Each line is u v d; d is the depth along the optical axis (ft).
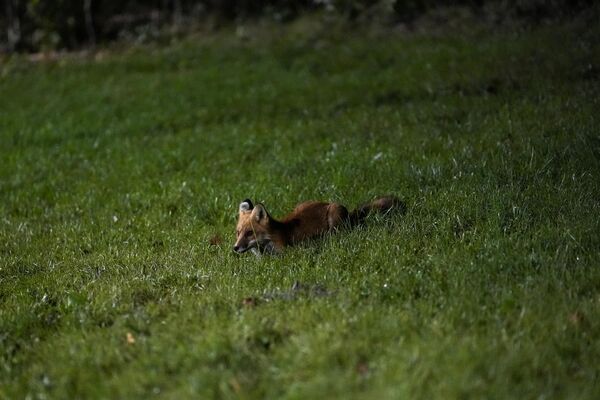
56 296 35.04
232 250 39.40
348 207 43.68
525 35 87.71
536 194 39.99
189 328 28.04
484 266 31.68
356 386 22.44
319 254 36.19
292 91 84.48
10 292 36.78
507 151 47.91
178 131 76.23
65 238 46.26
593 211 36.58
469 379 22.33
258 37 119.24
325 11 124.16
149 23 135.54
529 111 57.77
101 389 24.25
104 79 106.73
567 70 68.49
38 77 113.39
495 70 74.33
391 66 89.35
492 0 107.65
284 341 25.98
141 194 53.62
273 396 22.47
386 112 68.13
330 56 100.78
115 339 27.99
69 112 89.35
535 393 21.85
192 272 36.17
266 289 32.07
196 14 135.33
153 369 24.82
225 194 49.55
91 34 132.67
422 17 112.06
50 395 24.70
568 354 24.47
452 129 57.47
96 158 67.62
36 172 64.69
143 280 35.32
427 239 36.68
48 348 28.48
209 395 22.79
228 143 65.67
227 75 98.53
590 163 43.45
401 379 22.27
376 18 115.96
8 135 80.53
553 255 32.65
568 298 28.12
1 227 50.72
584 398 21.43
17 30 136.15
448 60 84.43
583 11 90.27
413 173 46.44
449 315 27.25
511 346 24.30
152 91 94.58
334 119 69.56
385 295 30.48
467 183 43.27
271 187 49.19
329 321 27.07
